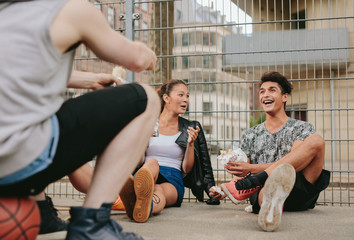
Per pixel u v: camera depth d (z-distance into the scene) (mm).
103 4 3691
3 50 983
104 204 1224
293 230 1995
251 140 2959
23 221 1116
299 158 2414
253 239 1758
